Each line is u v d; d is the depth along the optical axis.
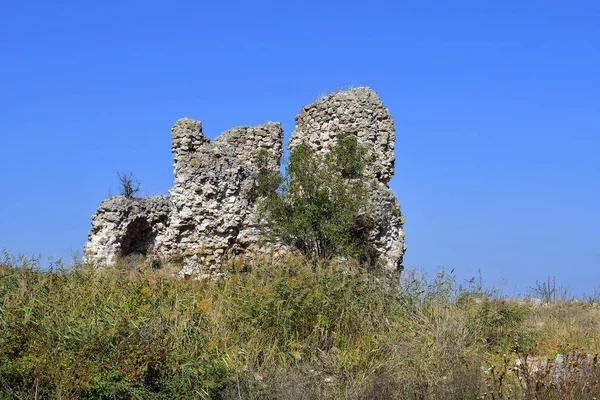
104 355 11.09
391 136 26.20
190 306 13.30
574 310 20.80
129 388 10.74
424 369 12.91
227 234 25.81
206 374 11.43
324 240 23.02
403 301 16.05
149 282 14.00
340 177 23.50
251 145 28.30
